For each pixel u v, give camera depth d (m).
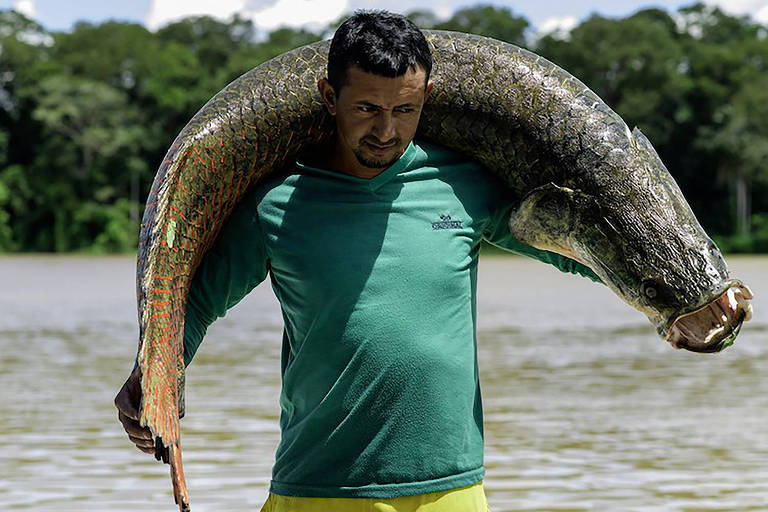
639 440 8.44
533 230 3.51
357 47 3.01
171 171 3.34
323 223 3.25
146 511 6.35
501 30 82.00
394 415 3.16
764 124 75.12
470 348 3.26
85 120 77.81
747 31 92.38
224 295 3.42
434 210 3.29
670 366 13.38
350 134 3.10
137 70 82.00
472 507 3.22
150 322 3.17
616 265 3.42
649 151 3.48
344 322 3.18
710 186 78.50
